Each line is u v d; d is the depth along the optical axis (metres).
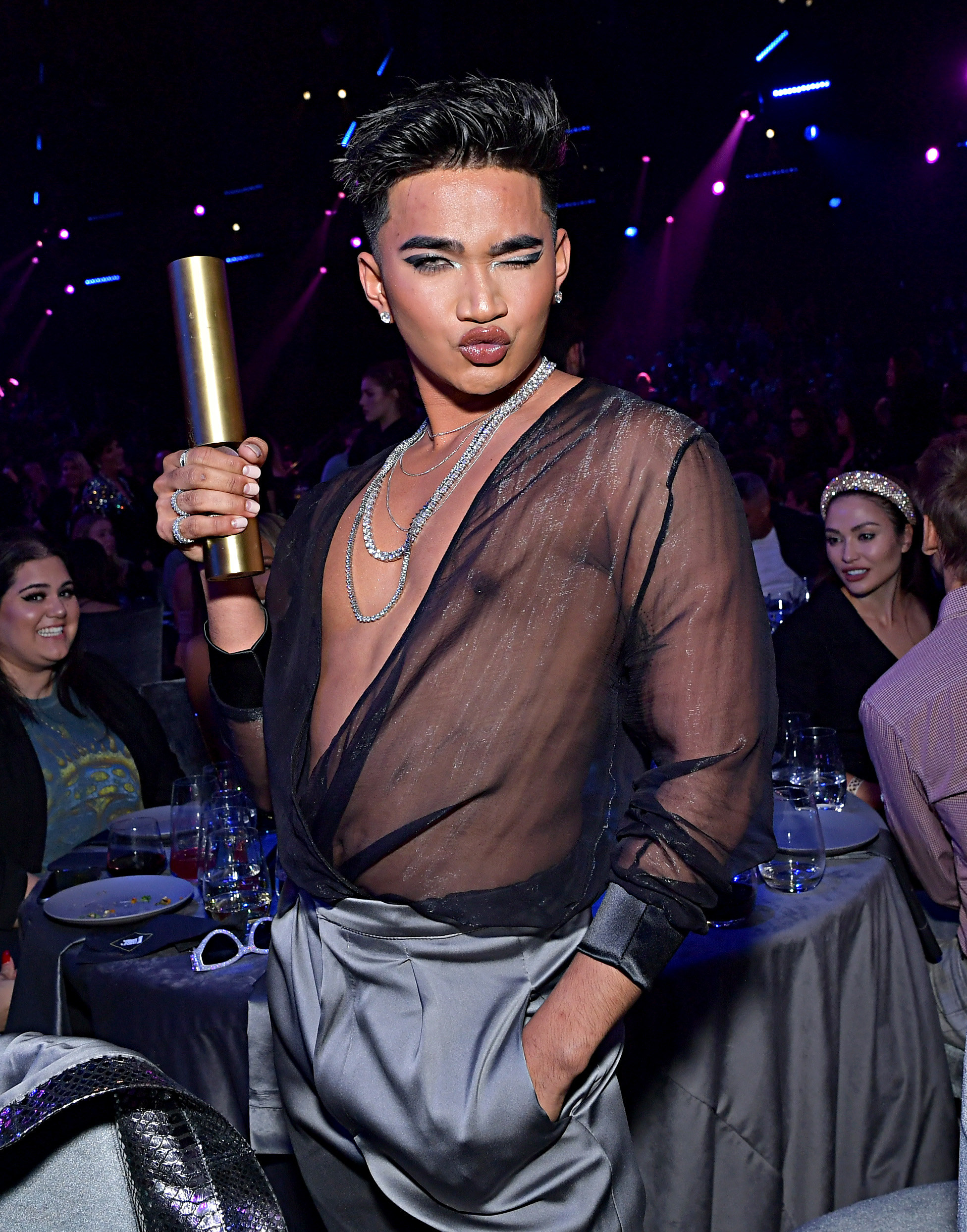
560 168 0.92
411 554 0.98
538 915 0.90
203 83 13.41
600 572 0.90
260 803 1.18
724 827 0.87
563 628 0.90
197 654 2.47
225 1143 0.55
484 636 0.90
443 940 0.91
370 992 0.94
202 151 14.69
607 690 0.93
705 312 16.22
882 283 15.20
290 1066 1.05
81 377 17.28
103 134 14.30
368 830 0.92
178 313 0.97
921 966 1.77
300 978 1.01
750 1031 1.47
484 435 0.99
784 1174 1.55
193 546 1.04
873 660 2.70
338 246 15.96
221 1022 1.37
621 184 15.48
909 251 14.91
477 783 0.89
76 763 2.46
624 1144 0.95
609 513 0.90
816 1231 1.00
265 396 17.28
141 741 2.58
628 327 16.52
